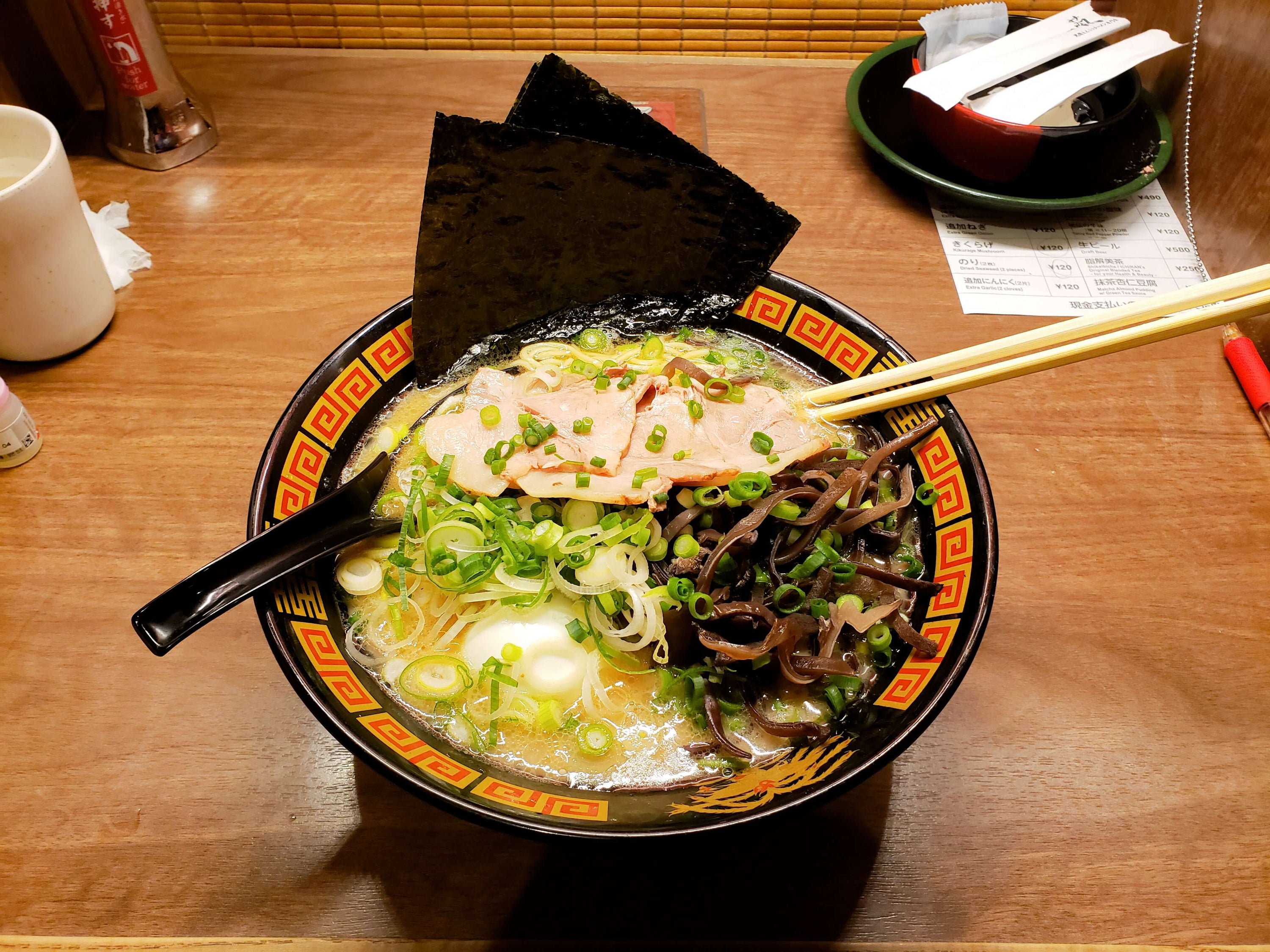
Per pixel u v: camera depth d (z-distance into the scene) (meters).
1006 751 0.31
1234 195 0.44
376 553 0.31
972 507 0.30
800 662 0.29
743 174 0.47
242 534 0.35
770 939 0.27
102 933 0.27
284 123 0.49
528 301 0.36
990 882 0.28
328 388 0.32
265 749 0.30
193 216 0.45
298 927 0.27
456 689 0.29
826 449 0.33
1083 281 0.44
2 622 0.32
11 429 0.35
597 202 0.34
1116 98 0.47
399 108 0.50
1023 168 0.44
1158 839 0.29
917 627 0.29
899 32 0.54
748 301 0.36
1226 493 0.37
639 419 0.33
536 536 0.30
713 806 0.25
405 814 0.29
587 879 0.28
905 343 0.41
